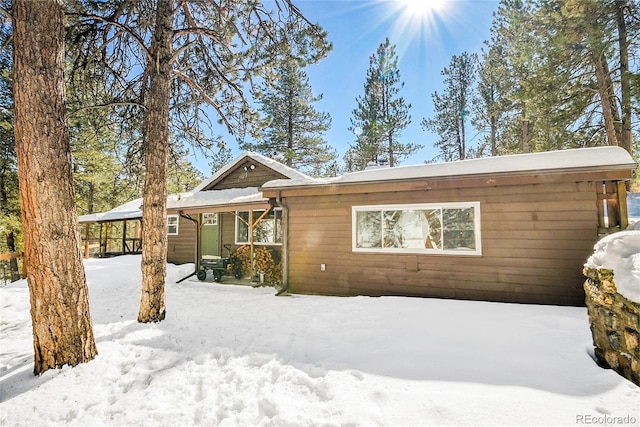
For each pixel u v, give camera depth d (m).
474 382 2.62
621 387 2.36
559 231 5.38
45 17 3.21
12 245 14.38
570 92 11.00
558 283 5.34
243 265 10.14
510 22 15.48
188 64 6.37
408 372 2.88
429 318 4.45
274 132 19.31
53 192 3.20
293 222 7.71
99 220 13.62
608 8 9.49
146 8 5.61
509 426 2.05
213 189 13.65
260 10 5.80
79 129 7.24
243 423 2.30
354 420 2.20
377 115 20.56
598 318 2.92
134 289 8.25
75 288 3.34
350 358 3.29
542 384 2.53
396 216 6.67
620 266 2.67
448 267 6.14
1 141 11.48
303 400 2.54
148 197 5.07
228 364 3.32
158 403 2.61
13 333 4.77
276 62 5.98
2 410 2.58
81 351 3.34
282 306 6.00
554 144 11.62
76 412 2.53
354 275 6.97
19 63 3.14
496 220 5.81
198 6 5.96
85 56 5.34
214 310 5.82
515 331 3.72
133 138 6.36
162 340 4.10
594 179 5.09
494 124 20.23
